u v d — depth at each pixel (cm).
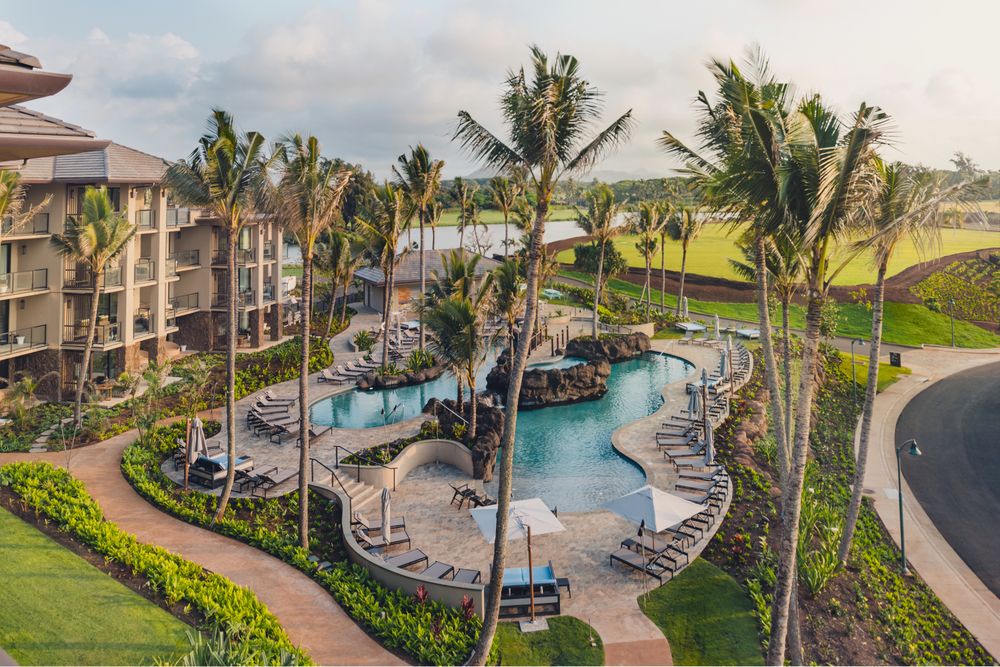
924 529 2706
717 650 1688
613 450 3153
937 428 3984
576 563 2067
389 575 1870
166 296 4012
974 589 2261
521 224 5947
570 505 2538
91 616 1446
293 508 2297
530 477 2833
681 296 6550
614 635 1720
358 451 2831
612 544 2180
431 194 4131
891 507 2906
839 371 5069
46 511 1906
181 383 3747
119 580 1616
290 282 7075
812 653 1778
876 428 4012
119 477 2492
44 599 1481
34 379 3438
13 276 3222
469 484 2666
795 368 4706
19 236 3192
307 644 1553
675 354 5191
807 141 1321
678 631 1750
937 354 6078
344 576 1870
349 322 5919
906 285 7756
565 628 1742
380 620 1650
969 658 1878
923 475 3275
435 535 2236
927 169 1814
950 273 8162
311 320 5859
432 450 2914
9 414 3150
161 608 1518
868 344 6291
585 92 1515
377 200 4016
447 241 13375
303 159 1877
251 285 4775
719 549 2153
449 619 1727
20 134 660
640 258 9988
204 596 1560
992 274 8150
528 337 1575
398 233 4047
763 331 1823
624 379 4569
